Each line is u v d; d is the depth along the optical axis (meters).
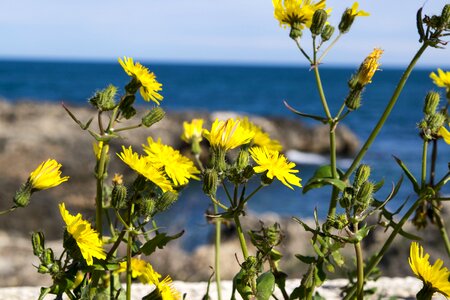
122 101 2.42
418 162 34.44
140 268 2.53
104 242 2.52
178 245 10.09
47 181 2.28
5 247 9.63
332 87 121.88
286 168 2.30
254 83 133.75
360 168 2.22
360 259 2.46
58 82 115.62
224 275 7.88
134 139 23.31
